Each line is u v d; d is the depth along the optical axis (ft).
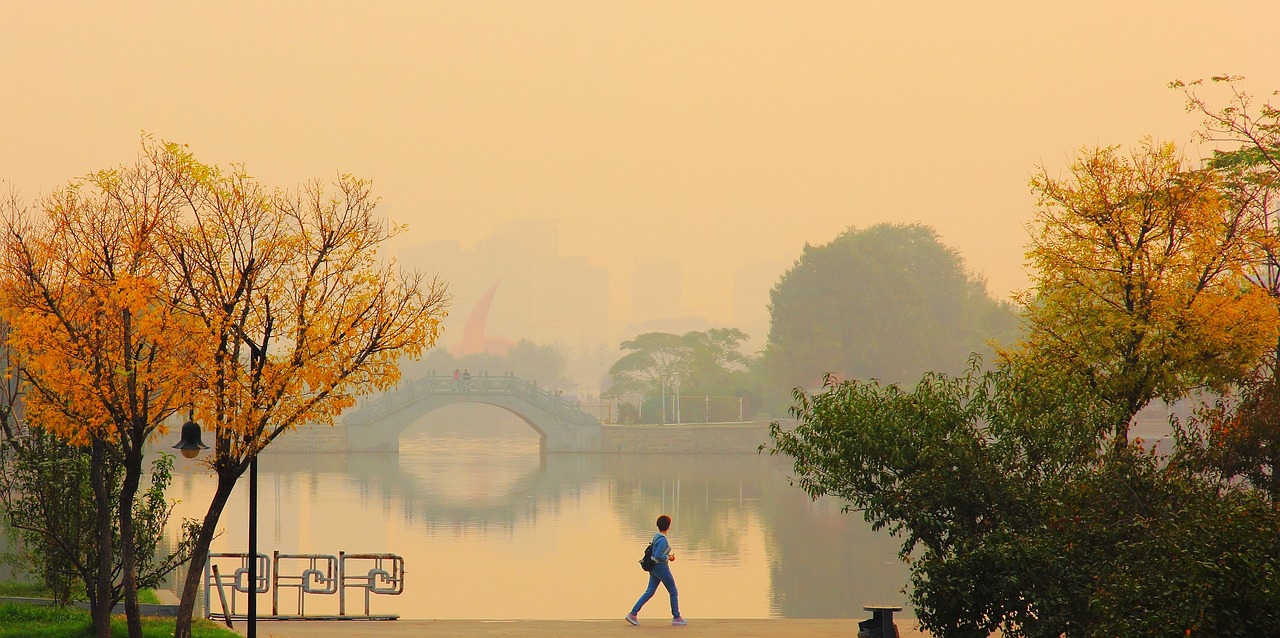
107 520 76.64
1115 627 51.24
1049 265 88.48
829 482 69.51
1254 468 69.36
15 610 88.22
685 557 187.42
